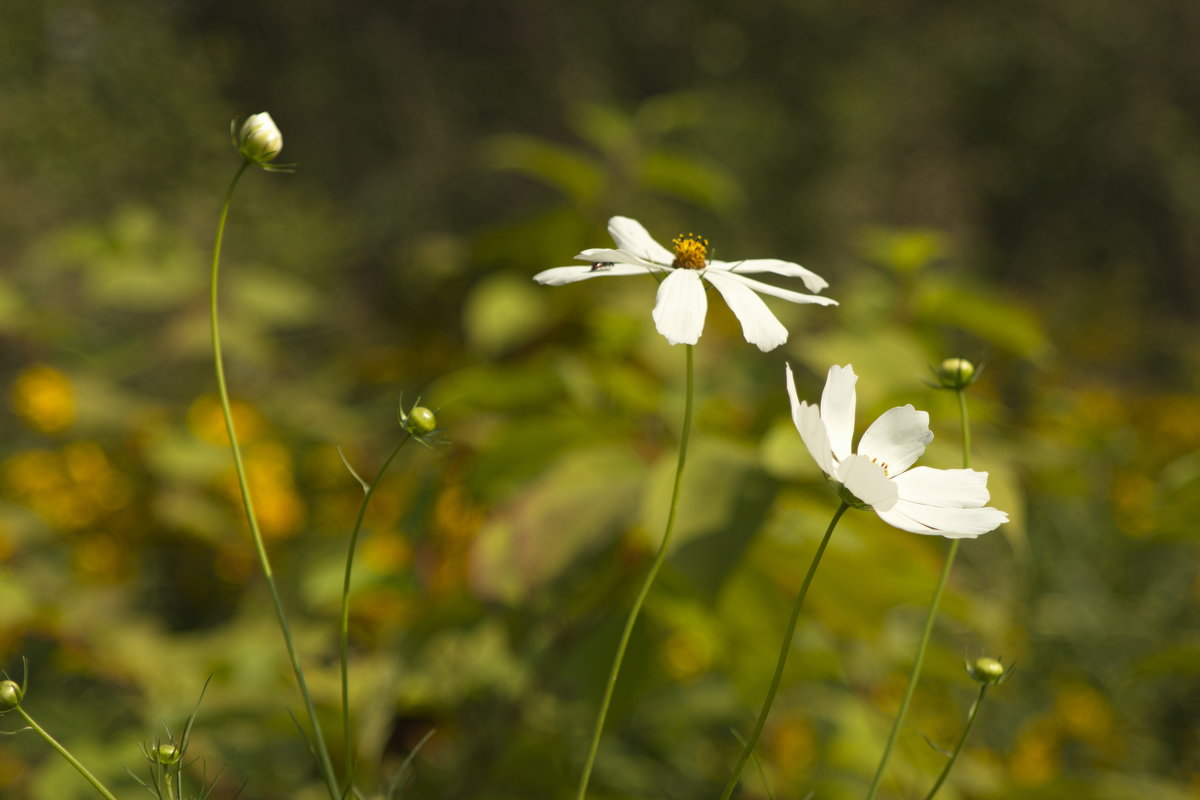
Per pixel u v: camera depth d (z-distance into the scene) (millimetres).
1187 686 1614
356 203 5715
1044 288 6074
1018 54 6840
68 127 4297
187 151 4680
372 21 6176
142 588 1684
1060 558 1688
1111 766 1502
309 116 5832
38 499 1665
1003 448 1300
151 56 4754
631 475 1138
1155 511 1155
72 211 4355
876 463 921
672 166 1391
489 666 1226
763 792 1226
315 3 5980
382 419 1717
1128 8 7117
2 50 4355
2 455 2125
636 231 960
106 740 1249
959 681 1148
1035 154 6840
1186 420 1926
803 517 1149
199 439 1733
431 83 6215
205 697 1184
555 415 1195
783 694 1283
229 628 1429
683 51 6633
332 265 4848
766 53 6625
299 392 1982
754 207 5898
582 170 1414
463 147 6141
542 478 1142
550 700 1249
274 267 4484
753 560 1136
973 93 6887
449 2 6410
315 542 1704
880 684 1370
